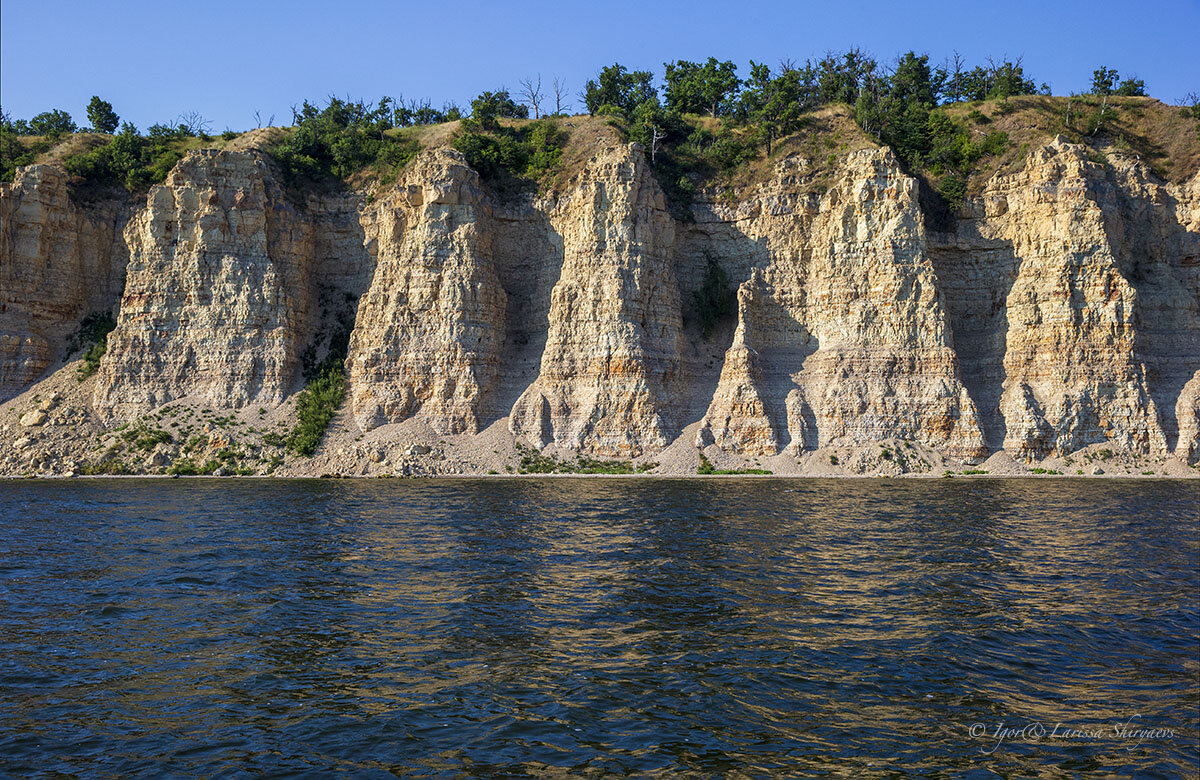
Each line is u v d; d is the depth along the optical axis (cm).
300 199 9369
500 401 8175
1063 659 2295
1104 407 7338
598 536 4038
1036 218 8000
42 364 8600
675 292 8419
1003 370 7744
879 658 2305
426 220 8500
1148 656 2319
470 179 8712
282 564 3419
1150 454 7212
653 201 8500
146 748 1800
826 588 3028
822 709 1989
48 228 8894
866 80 11100
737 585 3066
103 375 8275
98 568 3359
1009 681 2148
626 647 2402
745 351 7888
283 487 6331
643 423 7706
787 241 8606
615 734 1862
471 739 1842
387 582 3117
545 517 4641
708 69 11406
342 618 2667
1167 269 8131
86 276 9194
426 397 8094
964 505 5112
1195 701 2017
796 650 2370
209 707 2006
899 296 7844
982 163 8788
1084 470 7069
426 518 4612
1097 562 3444
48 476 7275
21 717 1944
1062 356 7506
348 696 2069
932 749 1792
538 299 8819
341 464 7450
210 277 8519
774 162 9125
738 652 2355
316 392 8225
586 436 7706
